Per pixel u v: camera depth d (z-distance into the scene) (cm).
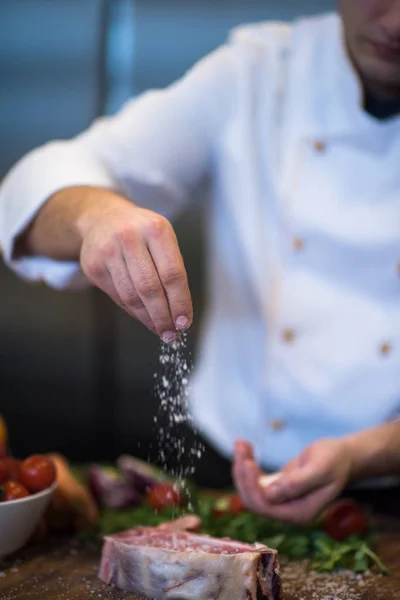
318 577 95
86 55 193
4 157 204
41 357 210
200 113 122
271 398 122
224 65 124
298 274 120
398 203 115
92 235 91
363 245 115
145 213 89
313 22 124
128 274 87
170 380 96
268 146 122
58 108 198
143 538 96
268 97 122
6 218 107
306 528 104
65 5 191
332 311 118
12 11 194
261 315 124
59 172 105
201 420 129
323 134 118
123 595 91
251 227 122
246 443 100
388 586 93
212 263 130
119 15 189
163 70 190
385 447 101
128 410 205
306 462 99
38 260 110
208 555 88
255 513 106
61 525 105
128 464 117
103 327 203
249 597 87
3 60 198
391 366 115
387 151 115
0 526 93
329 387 118
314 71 120
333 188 118
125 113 123
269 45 125
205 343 133
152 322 89
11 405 214
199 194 135
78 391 209
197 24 187
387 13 101
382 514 113
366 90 115
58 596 90
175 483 110
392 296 116
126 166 119
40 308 208
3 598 89
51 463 99
